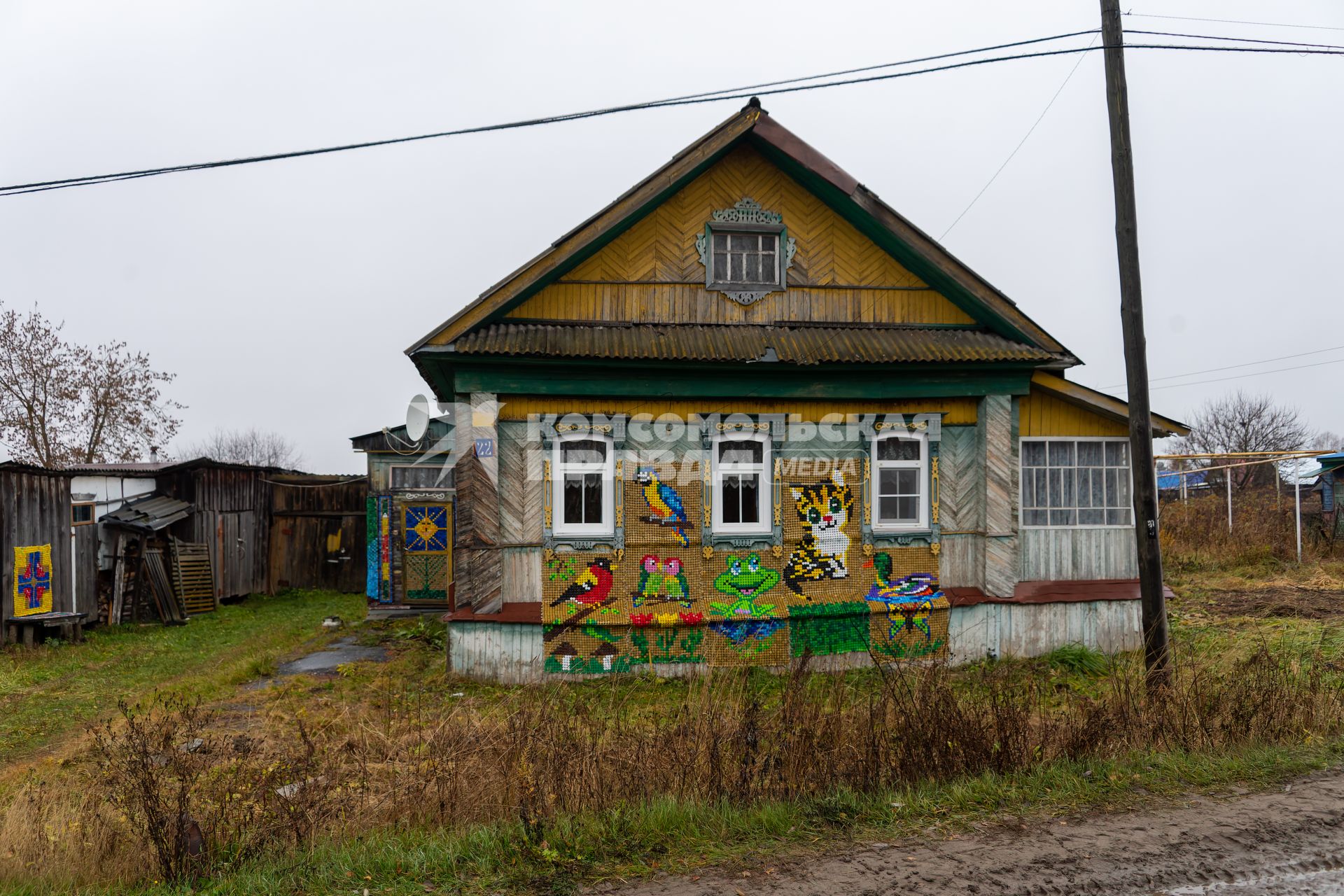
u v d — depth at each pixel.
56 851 5.14
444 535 16.86
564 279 10.76
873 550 10.75
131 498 18.16
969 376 10.81
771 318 11.09
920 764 6.15
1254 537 20.56
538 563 10.27
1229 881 4.61
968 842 5.14
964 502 11.01
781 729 6.30
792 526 10.62
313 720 8.58
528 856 4.93
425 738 6.80
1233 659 9.45
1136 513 8.71
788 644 10.33
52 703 10.44
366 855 5.05
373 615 16.59
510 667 10.07
